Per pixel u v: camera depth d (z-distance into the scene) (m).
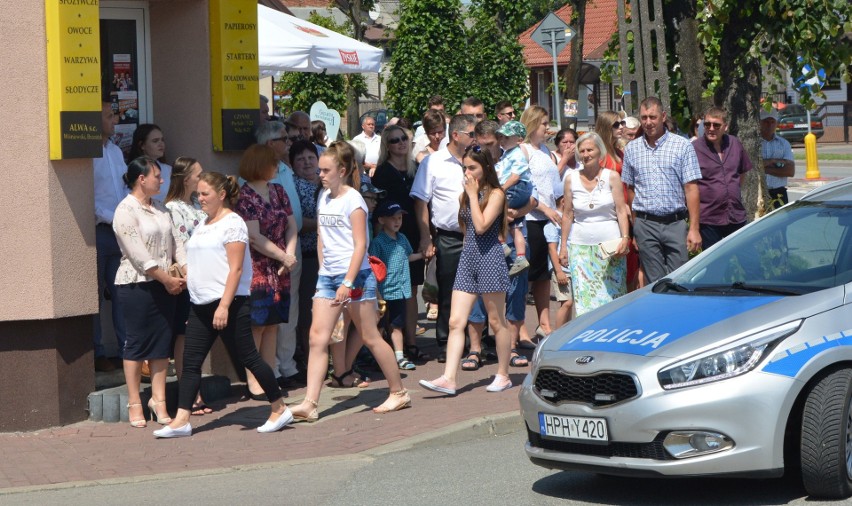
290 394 10.85
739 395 6.56
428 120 12.15
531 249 12.52
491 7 29.31
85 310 9.90
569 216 11.19
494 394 10.34
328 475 8.14
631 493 7.38
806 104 14.61
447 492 7.55
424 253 11.75
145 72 11.37
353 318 9.81
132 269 9.56
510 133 11.27
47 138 9.57
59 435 9.59
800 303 7.00
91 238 9.92
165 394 9.99
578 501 7.24
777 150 14.88
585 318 7.82
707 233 11.52
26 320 9.64
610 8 56.97
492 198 9.98
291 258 10.32
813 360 6.69
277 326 10.95
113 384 10.59
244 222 9.31
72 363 9.89
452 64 28.94
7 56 9.46
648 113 10.91
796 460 6.93
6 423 9.69
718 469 6.57
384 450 8.77
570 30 20.53
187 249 9.31
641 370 6.75
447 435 9.00
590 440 6.93
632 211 11.55
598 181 10.95
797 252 7.81
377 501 7.41
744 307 7.13
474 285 10.18
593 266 11.02
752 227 8.34
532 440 7.38
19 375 9.70
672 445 6.63
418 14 28.84
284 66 15.55
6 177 9.52
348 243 9.60
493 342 12.38
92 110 9.71
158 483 8.14
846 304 7.00
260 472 8.34
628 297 8.12
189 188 10.02
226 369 10.96
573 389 7.06
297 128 12.73
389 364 9.90
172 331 9.80
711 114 11.38
